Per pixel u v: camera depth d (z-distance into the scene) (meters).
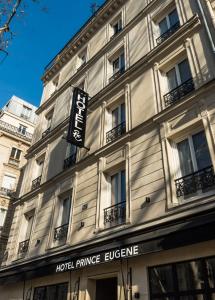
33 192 14.84
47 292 10.40
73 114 12.23
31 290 11.09
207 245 6.29
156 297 6.79
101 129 11.97
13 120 31.73
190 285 6.31
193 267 6.44
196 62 9.12
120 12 15.73
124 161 9.92
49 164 15.02
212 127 7.50
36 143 17.38
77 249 9.69
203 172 7.41
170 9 12.17
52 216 12.35
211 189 7.00
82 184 11.45
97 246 8.95
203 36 9.34
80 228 10.27
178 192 7.66
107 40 15.67
